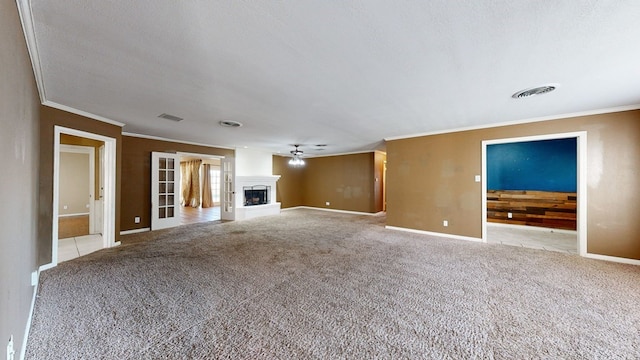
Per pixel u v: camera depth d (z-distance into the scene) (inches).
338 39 70.4
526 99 122.6
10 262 53.8
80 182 283.9
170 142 233.9
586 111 143.5
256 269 126.6
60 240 187.0
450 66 87.3
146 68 88.0
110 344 69.1
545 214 227.0
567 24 63.5
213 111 141.1
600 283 110.0
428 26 64.3
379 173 334.0
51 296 96.3
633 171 134.1
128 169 207.5
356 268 128.6
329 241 183.8
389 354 66.3
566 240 189.5
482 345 70.1
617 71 91.1
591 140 143.6
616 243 138.3
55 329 75.6
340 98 120.1
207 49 75.5
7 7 47.5
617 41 71.3
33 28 63.9
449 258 144.9
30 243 86.0
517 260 141.2
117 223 171.9
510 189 243.1
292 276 117.7
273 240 186.5
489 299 96.2
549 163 226.5
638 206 133.2
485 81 100.2
